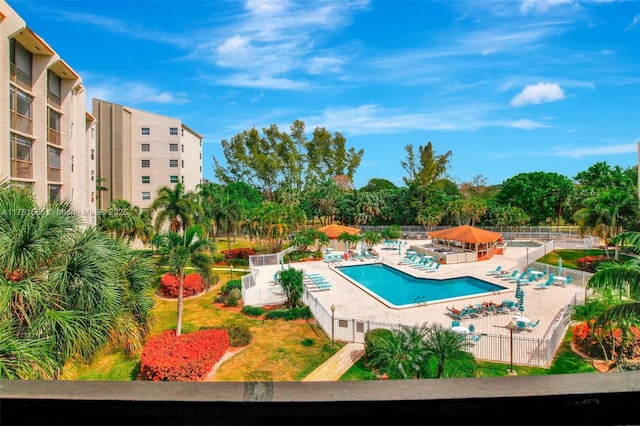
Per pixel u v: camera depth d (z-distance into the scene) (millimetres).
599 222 28688
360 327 16406
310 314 19703
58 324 8289
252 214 38250
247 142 75625
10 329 7406
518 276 27188
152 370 12383
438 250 38031
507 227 52031
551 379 1701
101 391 1653
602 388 1673
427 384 1674
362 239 38906
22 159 21234
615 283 9922
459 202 50062
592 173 62844
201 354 13312
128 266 11852
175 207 29516
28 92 21344
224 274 30094
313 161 77500
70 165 25797
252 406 1612
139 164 48750
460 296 23297
